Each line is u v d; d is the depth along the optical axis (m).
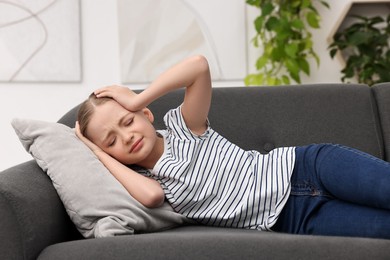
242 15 3.41
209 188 1.71
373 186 1.45
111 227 1.52
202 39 3.40
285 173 1.69
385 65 3.31
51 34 3.29
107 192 1.59
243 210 1.67
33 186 1.53
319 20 3.33
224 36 3.40
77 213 1.58
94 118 1.72
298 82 3.30
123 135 1.69
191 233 1.41
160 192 1.64
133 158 1.71
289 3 3.35
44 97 3.31
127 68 3.36
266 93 1.98
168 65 3.38
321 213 1.59
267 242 1.32
